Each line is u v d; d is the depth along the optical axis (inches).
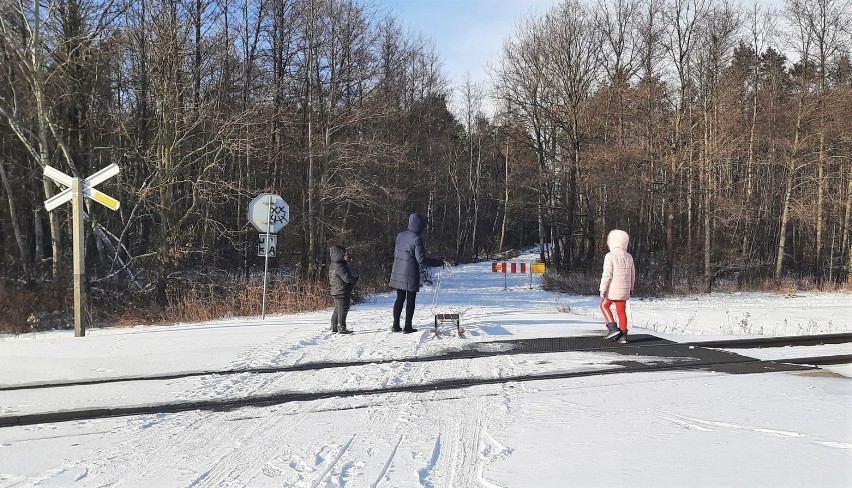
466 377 270.4
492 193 2139.5
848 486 133.8
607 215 1157.7
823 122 1106.7
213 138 737.6
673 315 600.7
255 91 838.5
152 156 743.7
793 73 1302.9
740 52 1229.1
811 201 1185.4
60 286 703.7
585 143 1181.1
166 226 739.4
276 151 820.6
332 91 840.9
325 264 892.0
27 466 169.9
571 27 1173.7
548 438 179.9
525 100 1229.7
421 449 175.2
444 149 1636.3
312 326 435.8
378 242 997.2
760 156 1336.1
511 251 2438.5
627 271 346.0
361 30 854.5
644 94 1090.1
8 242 885.8
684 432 181.6
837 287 1102.4
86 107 783.1
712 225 1190.9
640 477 142.6
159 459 173.8
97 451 182.1
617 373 276.1
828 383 253.8
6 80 779.4
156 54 690.8
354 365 299.0
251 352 333.1
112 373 289.6
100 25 738.8
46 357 326.3
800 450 161.2
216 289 748.6
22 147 871.7
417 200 1195.3
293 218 885.2
